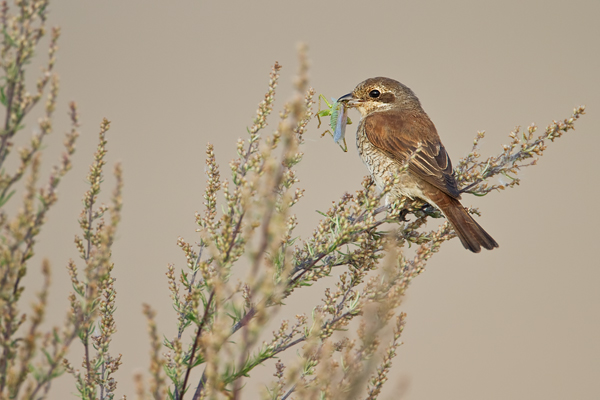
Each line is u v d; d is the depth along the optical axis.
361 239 5.86
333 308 5.54
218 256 4.19
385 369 4.53
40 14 3.87
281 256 5.52
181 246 5.70
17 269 3.65
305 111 6.15
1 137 3.70
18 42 3.77
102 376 5.16
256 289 3.22
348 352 4.07
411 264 5.29
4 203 3.64
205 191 5.95
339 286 5.68
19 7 3.81
